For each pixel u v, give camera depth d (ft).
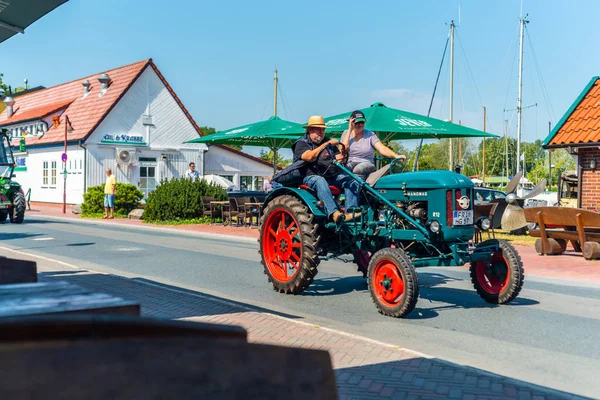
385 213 24.35
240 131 63.72
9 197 66.54
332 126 49.11
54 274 29.09
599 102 54.90
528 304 25.08
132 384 3.73
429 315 22.68
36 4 20.76
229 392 4.08
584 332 20.36
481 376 14.58
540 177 265.75
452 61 134.92
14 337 3.48
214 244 48.29
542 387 14.03
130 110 106.73
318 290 27.76
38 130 113.91
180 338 3.92
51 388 3.47
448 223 22.66
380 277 22.54
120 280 27.94
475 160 291.17
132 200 85.15
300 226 25.32
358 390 13.38
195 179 73.41
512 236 57.11
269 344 4.25
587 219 39.58
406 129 47.09
